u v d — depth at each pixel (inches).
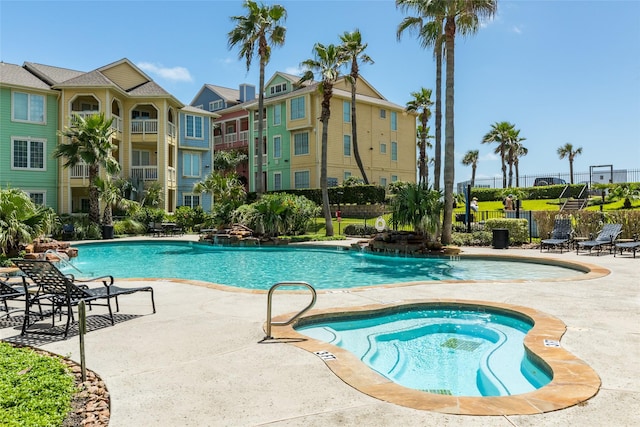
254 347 194.2
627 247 551.8
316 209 1008.9
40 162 1109.1
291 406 133.8
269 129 1619.1
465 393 169.2
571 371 157.8
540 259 546.0
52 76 1186.0
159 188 1185.4
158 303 291.7
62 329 229.8
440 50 813.2
